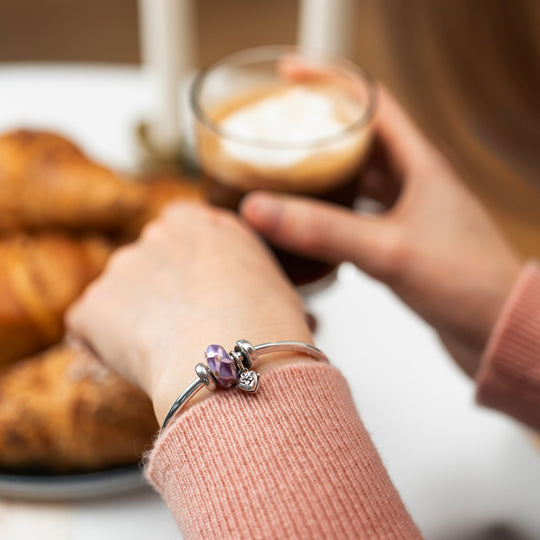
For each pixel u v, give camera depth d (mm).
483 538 484
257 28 1498
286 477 347
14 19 1495
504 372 480
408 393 531
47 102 743
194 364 382
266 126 505
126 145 717
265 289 414
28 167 581
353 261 490
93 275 567
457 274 487
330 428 358
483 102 784
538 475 503
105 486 480
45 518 480
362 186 593
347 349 548
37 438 486
